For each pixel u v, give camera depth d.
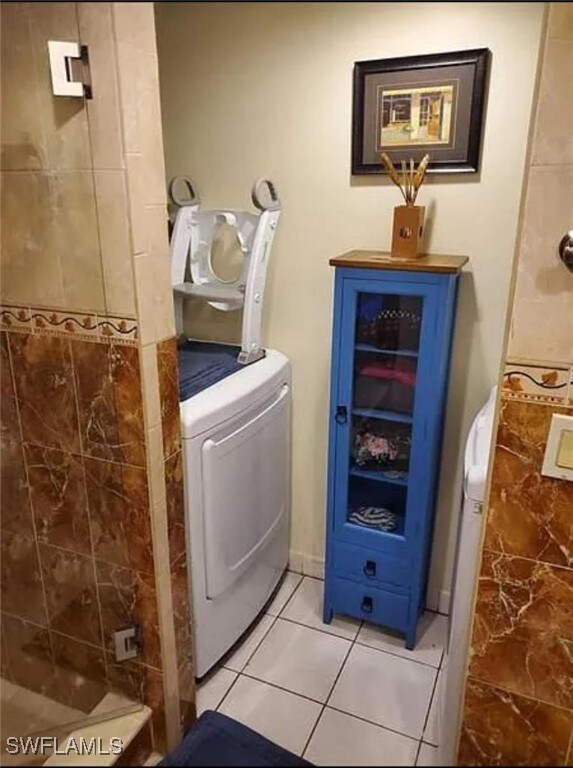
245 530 1.90
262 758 1.12
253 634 2.07
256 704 1.75
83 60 1.14
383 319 1.82
